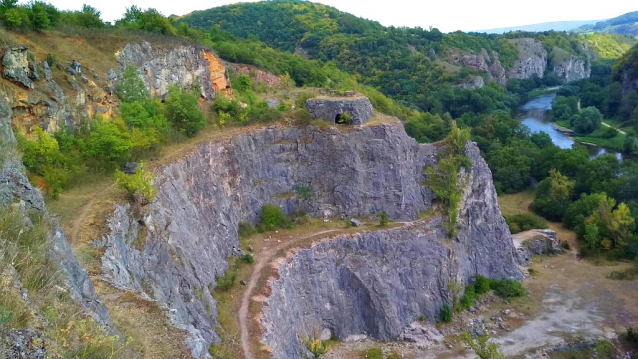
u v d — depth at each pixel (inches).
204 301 1370.6
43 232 678.5
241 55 3307.1
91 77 1761.8
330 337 1893.5
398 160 2261.3
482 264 2378.2
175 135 1894.7
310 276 1876.2
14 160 813.9
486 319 2105.1
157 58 2176.4
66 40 1846.7
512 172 3784.5
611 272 2481.5
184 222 1509.6
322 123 2261.3
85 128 1594.5
